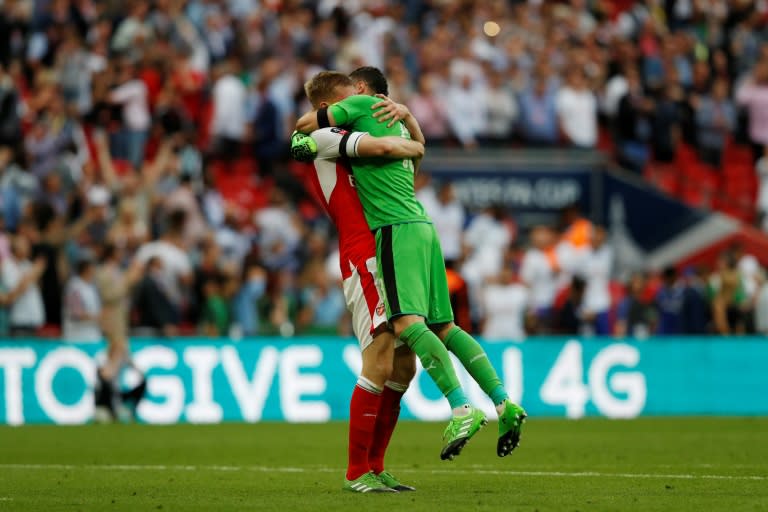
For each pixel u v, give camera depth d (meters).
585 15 88.38
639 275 62.81
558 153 73.62
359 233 25.72
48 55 72.25
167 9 73.44
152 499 24.64
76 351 53.00
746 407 57.75
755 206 81.69
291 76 73.00
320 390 54.75
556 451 38.03
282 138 70.94
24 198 62.16
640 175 78.25
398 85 72.62
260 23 75.50
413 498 24.08
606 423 51.25
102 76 67.38
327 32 75.44
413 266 25.09
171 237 58.31
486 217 67.50
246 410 54.12
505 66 79.94
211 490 26.58
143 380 53.22
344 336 59.91
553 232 68.31
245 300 58.66
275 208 65.25
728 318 64.06
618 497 24.36
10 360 52.38
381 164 25.53
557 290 65.69
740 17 92.06
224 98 70.44
